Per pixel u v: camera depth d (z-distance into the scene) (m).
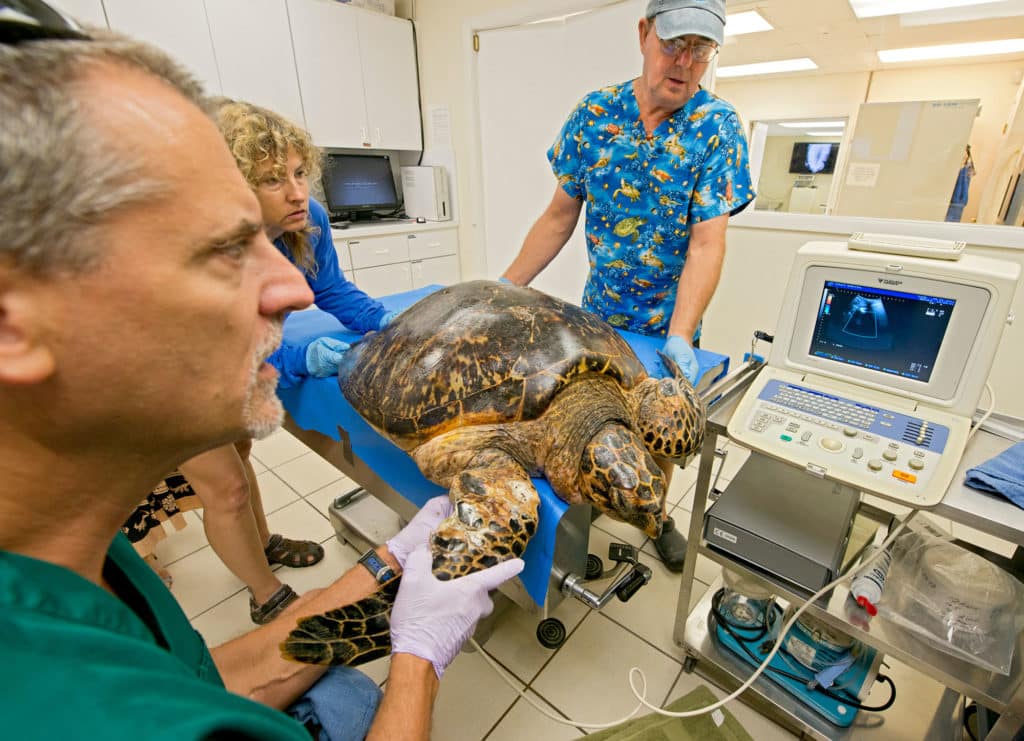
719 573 1.46
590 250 1.46
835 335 0.87
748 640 1.13
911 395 0.81
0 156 0.20
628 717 0.98
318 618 0.62
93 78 0.23
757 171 5.22
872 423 0.80
